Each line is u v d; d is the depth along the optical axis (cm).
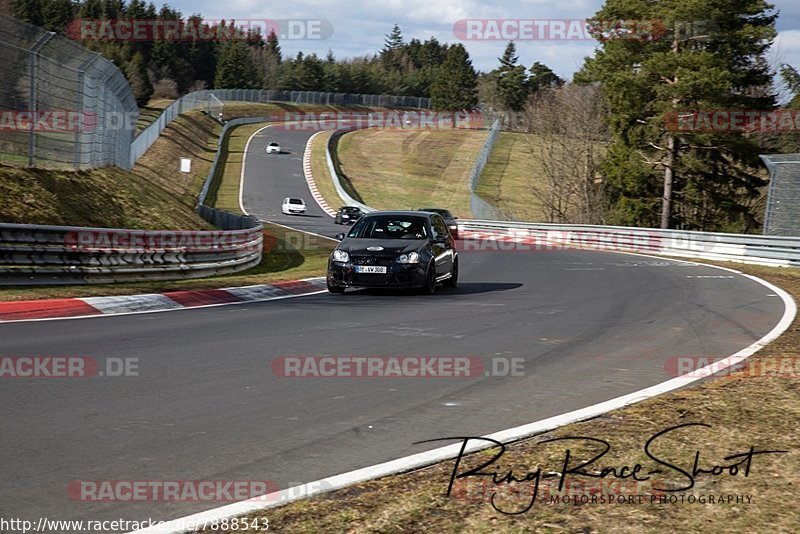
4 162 2678
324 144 12312
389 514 509
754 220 6194
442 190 9688
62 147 3030
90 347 1114
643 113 5800
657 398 838
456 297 1912
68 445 662
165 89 16275
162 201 3831
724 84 4978
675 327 1407
